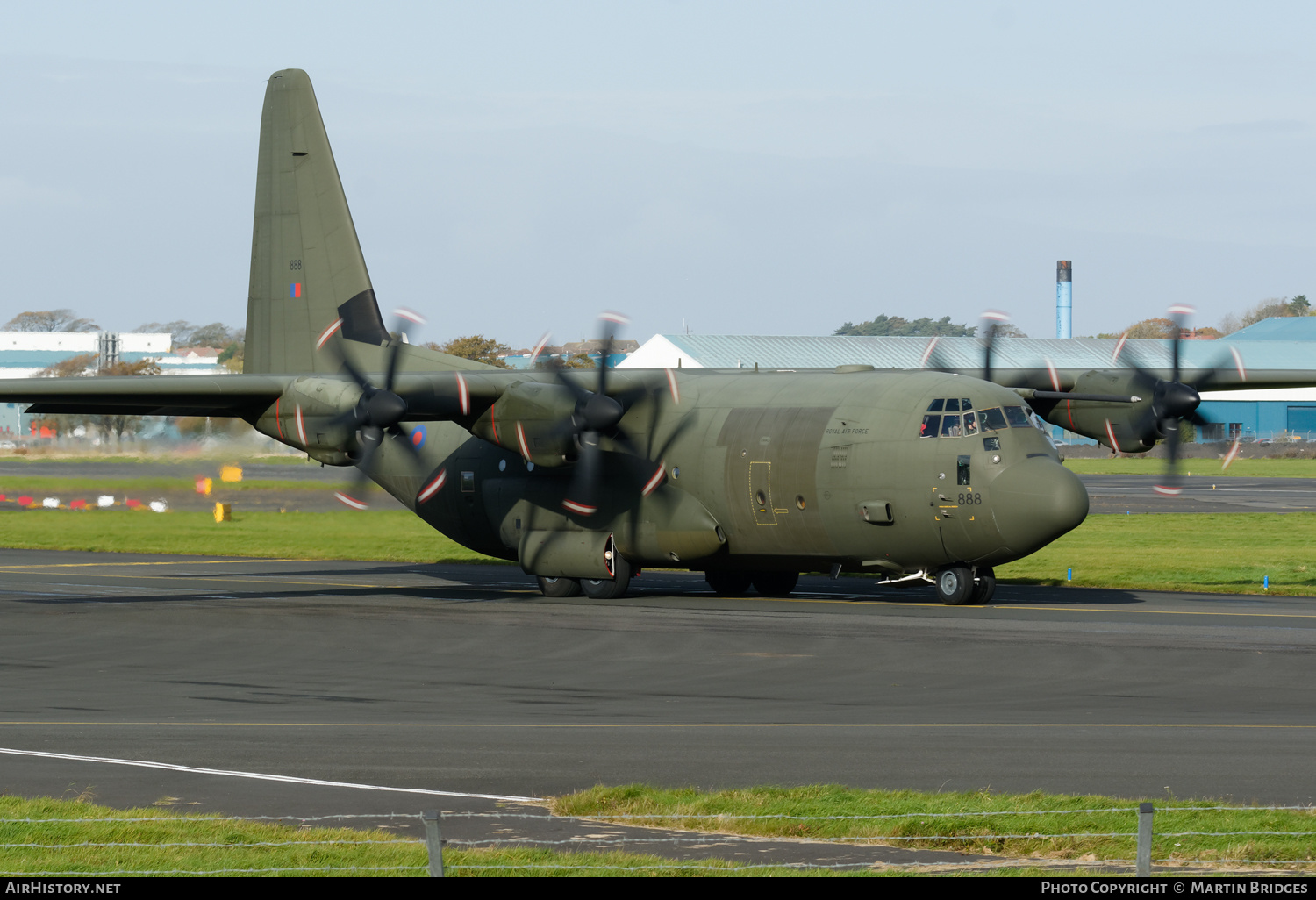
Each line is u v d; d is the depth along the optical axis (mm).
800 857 40688
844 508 108750
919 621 100500
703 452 114938
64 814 45812
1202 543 173625
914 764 54062
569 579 120812
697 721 63938
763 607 111312
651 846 41906
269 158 134875
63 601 116812
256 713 66562
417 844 41781
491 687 74750
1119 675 76750
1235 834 42688
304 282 133500
